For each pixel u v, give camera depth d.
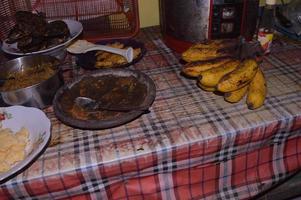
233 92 0.60
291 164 0.65
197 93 0.68
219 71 0.59
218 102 0.64
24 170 0.51
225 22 0.71
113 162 0.52
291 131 0.61
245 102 0.63
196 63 0.63
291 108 0.60
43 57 0.76
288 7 0.93
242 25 0.73
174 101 0.66
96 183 0.54
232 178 0.63
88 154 0.54
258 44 0.68
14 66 0.75
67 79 0.77
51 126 0.58
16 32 0.85
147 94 0.64
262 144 0.61
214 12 0.69
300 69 0.72
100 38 0.95
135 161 0.53
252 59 0.62
